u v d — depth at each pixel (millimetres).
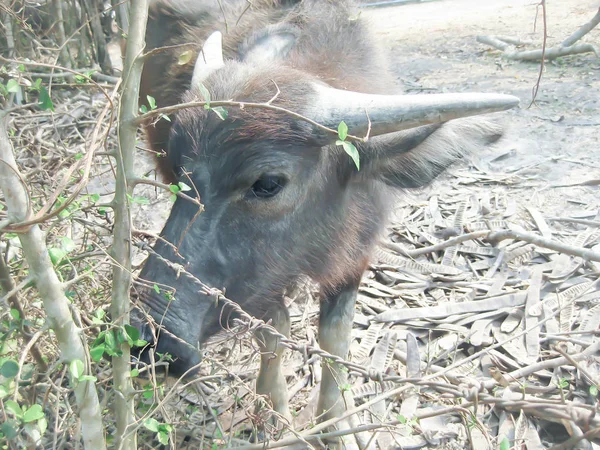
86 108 1951
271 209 783
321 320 949
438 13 3523
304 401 1010
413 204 1491
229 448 737
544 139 1821
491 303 1172
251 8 1072
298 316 1194
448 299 1215
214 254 762
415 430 923
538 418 932
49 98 524
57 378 758
